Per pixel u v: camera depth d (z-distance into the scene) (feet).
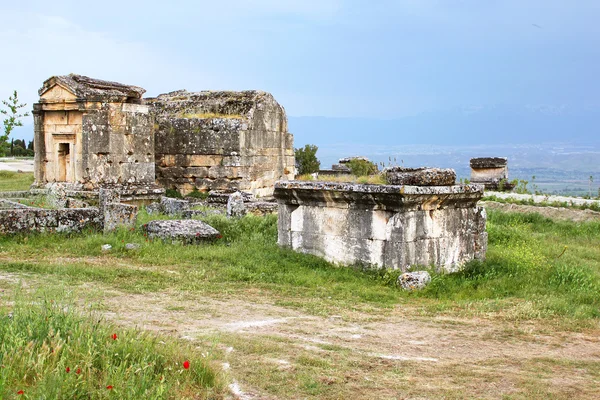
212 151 106.73
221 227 62.90
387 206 46.39
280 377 24.32
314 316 36.04
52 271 43.52
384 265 46.78
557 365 28.35
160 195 97.40
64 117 96.37
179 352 24.54
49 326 23.97
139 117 96.27
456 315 37.63
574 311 38.55
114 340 23.85
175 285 41.96
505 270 49.34
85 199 87.76
